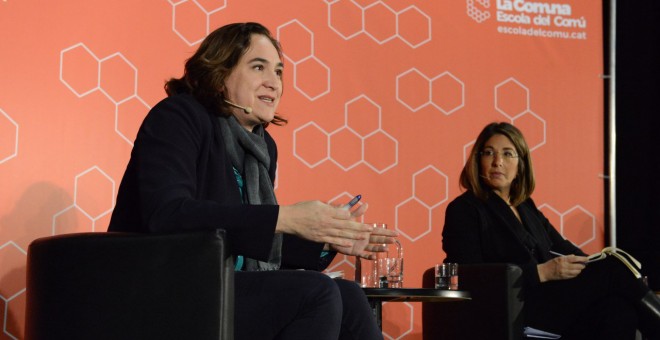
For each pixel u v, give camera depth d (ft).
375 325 10.92
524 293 17.01
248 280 10.54
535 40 23.48
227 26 12.82
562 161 23.17
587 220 23.13
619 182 24.39
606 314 16.57
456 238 18.79
